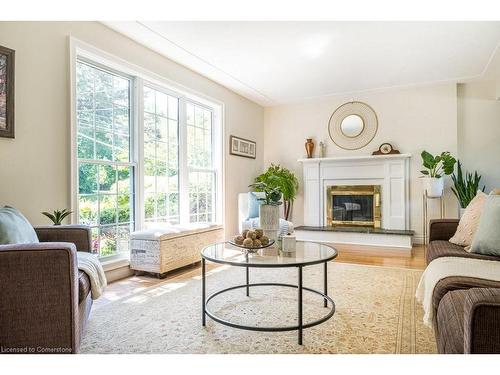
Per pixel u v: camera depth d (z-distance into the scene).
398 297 2.58
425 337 1.88
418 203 5.13
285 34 3.30
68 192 2.77
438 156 4.63
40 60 2.58
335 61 4.05
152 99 3.86
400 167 5.14
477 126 4.92
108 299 2.60
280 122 6.16
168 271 3.37
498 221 1.99
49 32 2.65
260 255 2.09
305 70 4.36
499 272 1.64
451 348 1.12
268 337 1.91
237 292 2.74
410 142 5.20
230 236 5.16
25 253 1.39
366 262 3.84
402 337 1.88
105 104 3.28
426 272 1.85
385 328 2.01
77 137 2.96
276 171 5.61
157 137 3.92
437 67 4.27
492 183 4.85
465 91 4.99
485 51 3.75
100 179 3.22
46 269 1.40
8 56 2.34
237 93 5.43
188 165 4.48
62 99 2.74
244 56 3.87
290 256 2.05
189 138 4.52
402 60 4.02
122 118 3.47
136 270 3.32
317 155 5.85
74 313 1.44
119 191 3.41
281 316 2.20
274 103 6.07
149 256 3.23
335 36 3.35
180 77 4.12
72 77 2.81
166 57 3.88
